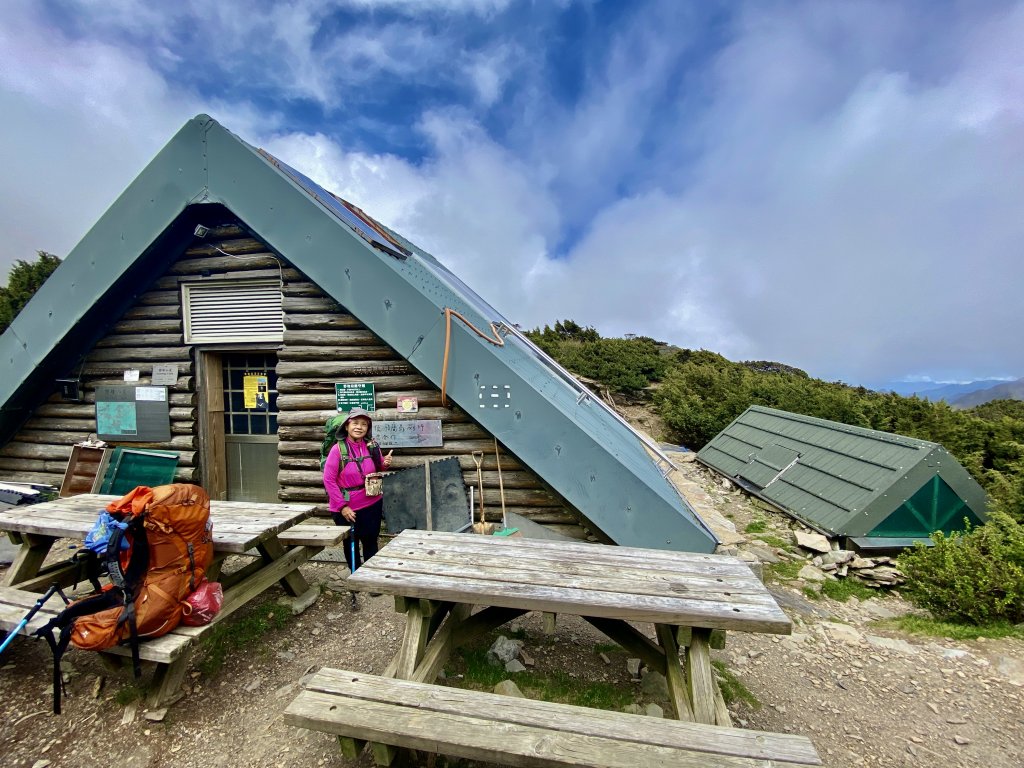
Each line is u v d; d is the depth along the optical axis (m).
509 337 7.64
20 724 2.81
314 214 4.84
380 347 5.36
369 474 4.29
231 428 6.34
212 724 2.86
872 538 5.47
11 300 11.02
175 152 5.07
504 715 2.13
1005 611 4.05
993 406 13.16
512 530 4.82
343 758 2.59
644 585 2.68
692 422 13.34
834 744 2.84
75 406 6.31
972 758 2.75
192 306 5.94
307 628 3.88
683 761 1.90
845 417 11.30
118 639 2.68
